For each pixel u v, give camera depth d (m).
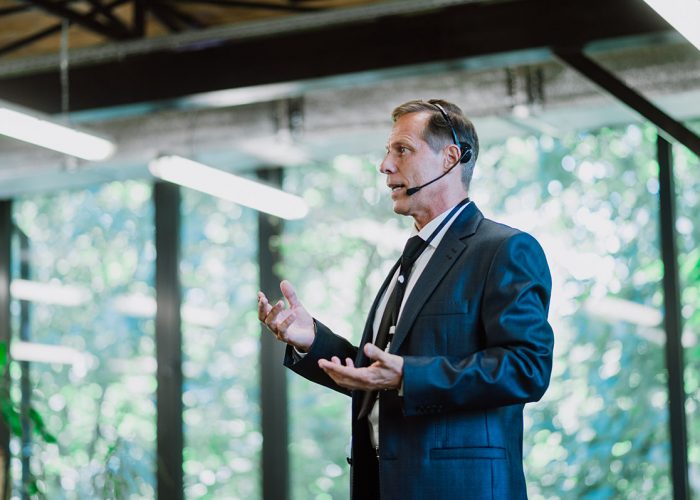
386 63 7.89
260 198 8.85
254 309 10.54
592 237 9.33
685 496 8.80
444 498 3.39
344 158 10.24
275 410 10.33
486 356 3.34
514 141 9.66
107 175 10.66
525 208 9.55
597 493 9.05
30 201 11.43
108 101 8.70
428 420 3.45
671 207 9.05
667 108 8.68
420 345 3.48
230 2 8.31
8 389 8.37
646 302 9.10
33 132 7.31
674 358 8.93
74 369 11.02
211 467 10.48
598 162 9.37
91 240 11.18
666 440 8.92
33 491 9.21
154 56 8.59
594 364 9.20
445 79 8.99
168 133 9.84
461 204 3.73
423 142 3.73
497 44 7.58
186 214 10.88
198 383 10.64
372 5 7.98
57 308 11.20
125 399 10.80
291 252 10.36
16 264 11.50
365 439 3.62
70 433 10.88
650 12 7.17
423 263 3.68
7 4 8.82
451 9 7.75
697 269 8.99
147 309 10.88
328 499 10.07
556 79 8.70
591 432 9.13
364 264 10.09
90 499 10.63
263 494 10.25
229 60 8.36
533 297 3.44
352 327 10.03
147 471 10.59
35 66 8.90
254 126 9.55
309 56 8.12
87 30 9.12
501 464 3.44
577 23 7.37
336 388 3.84
